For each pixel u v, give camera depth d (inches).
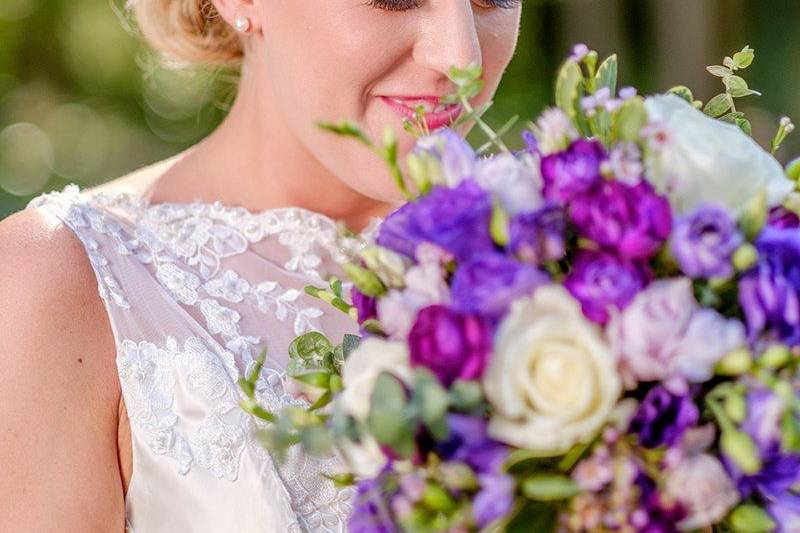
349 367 56.0
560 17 313.9
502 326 52.2
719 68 70.6
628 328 52.1
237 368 81.5
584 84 65.5
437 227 54.7
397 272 58.4
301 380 62.4
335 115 80.7
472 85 62.4
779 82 292.0
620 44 308.5
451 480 52.7
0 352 77.3
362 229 94.0
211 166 92.7
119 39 330.0
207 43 96.0
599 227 53.7
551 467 54.7
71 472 77.0
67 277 81.0
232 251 88.0
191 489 78.3
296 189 90.4
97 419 79.0
